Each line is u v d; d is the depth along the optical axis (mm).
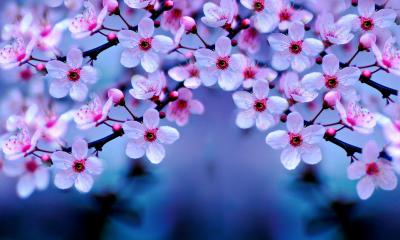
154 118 381
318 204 402
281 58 389
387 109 386
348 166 386
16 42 403
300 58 388
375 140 393
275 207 404
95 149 391
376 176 381
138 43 388
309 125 384
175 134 383
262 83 382
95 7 402
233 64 386
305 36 396
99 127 401
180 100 394
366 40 381
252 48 398
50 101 405
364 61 399
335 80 383
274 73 392
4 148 392
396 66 381
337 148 403
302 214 402
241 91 386
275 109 383
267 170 406
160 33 402
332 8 396
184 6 401
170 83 396
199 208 406
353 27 391
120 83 403
